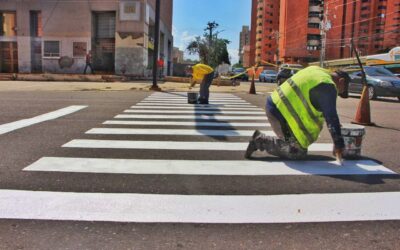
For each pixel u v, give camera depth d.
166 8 54.03
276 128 5.00
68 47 37.41
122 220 3.21
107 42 37.91
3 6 37.47
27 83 24.42
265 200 3.68
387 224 3.19
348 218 3.30
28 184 4.02
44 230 3.01
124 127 7.61
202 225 3.14
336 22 83.38
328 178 4.36
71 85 22.73
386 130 7.86
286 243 2.85
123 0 36.25
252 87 19.25
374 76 17.44
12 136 6.52
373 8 80.50
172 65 65.94
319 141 6.42
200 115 9.68
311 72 4.77
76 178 4.25
